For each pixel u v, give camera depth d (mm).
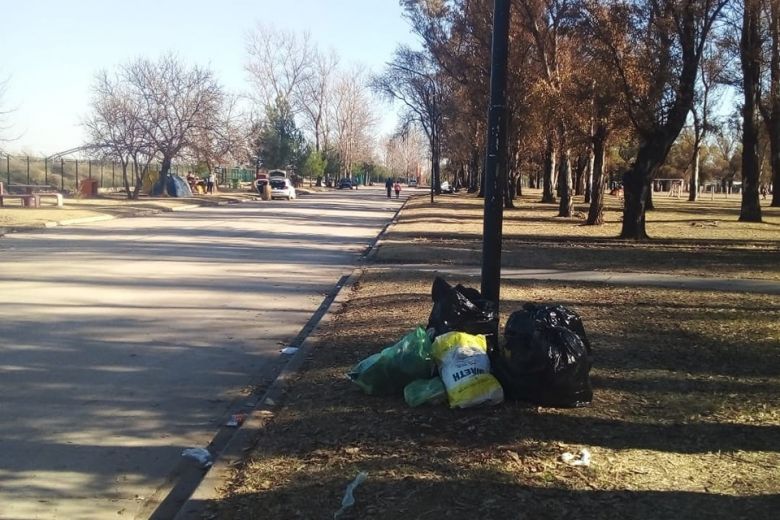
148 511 4176
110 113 43344
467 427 5035
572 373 5406
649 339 8078
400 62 54719
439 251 18703
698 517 3699
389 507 3840
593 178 28891
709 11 19688
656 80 20062
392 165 163750
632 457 4547
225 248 18922
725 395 5918
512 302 10578
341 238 23594
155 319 9531
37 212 29062
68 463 4832
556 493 3990
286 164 81750
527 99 30422
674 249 19578
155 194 47406
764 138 56188
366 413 5414
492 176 6309
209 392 6500
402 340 5977
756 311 10062
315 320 9867
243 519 3824
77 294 11125
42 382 6609
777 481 4176
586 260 16719
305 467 4473
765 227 28953
